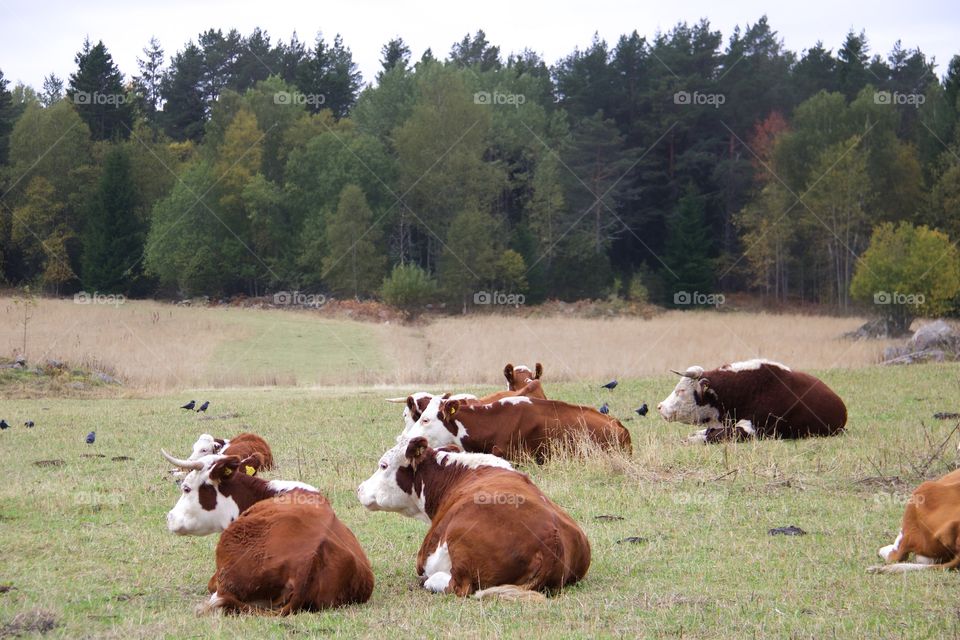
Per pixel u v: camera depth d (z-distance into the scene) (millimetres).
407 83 77875
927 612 7340
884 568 8547
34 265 70750
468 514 8055
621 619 7254
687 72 78000
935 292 43406
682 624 7125
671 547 9625
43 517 11211
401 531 10547
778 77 79312
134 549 9859
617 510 11305
